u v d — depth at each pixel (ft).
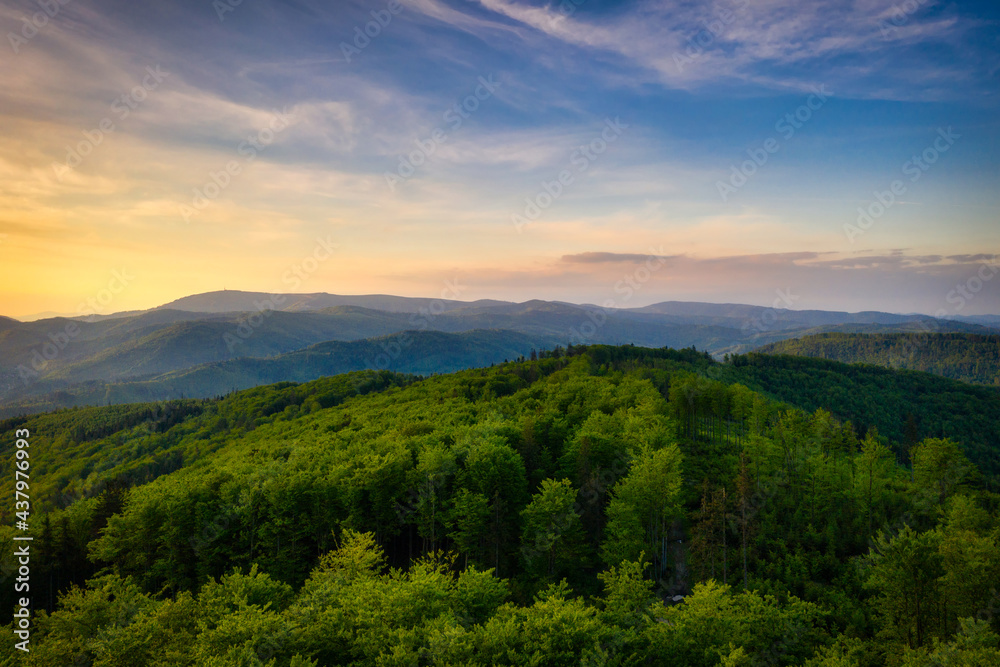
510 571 229.04
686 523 251.80
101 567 253.03
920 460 255.91
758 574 207.31
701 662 129.18
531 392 447.42
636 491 221.25
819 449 278.46
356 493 233.35
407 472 243.60
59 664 147.02
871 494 239.30
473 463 241.76
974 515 194.29
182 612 159.53
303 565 231.91
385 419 447.42
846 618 174.60
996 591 144.46
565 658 120.78
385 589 154.92
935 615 150.92
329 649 140.87
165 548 242.58
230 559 238.68
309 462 289.94
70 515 270.26
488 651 125.70
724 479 271.49
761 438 281.13
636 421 279.69
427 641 130.41
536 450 284.20
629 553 209.26
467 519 218.18
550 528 212.43
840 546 222.48
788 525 241.14
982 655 115.44
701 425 374.02
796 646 139.13
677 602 201.46
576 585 216.95
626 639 131.95
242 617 136.87
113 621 161.17
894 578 154.61
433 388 613.93
